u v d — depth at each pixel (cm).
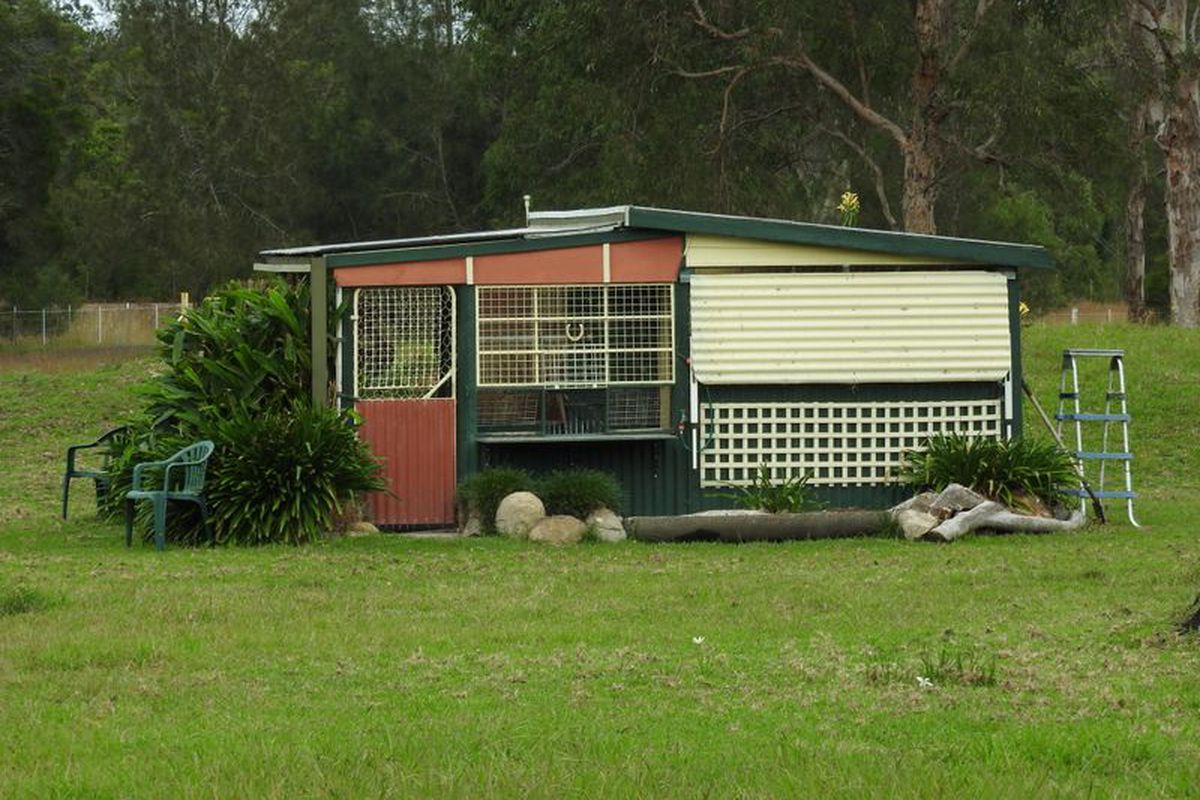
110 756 825
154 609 1279
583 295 1877
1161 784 767
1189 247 4112
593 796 736
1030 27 3662
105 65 6875
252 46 6625
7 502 2169
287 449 1725
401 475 1850
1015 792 741
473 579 1471
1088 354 1998
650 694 969
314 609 1291
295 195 6481
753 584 1426
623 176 3928
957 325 1894
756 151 4128
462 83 6372
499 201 5584
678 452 1889
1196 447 2584
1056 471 1866
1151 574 1460
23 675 1034
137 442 1861
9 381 3278
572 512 1802
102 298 6625
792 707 931
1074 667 1029
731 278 1877
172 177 6469
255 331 1872
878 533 1794
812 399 1898
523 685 997
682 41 3762
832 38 3716
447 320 1866
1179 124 4091
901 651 1093
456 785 750
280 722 900
